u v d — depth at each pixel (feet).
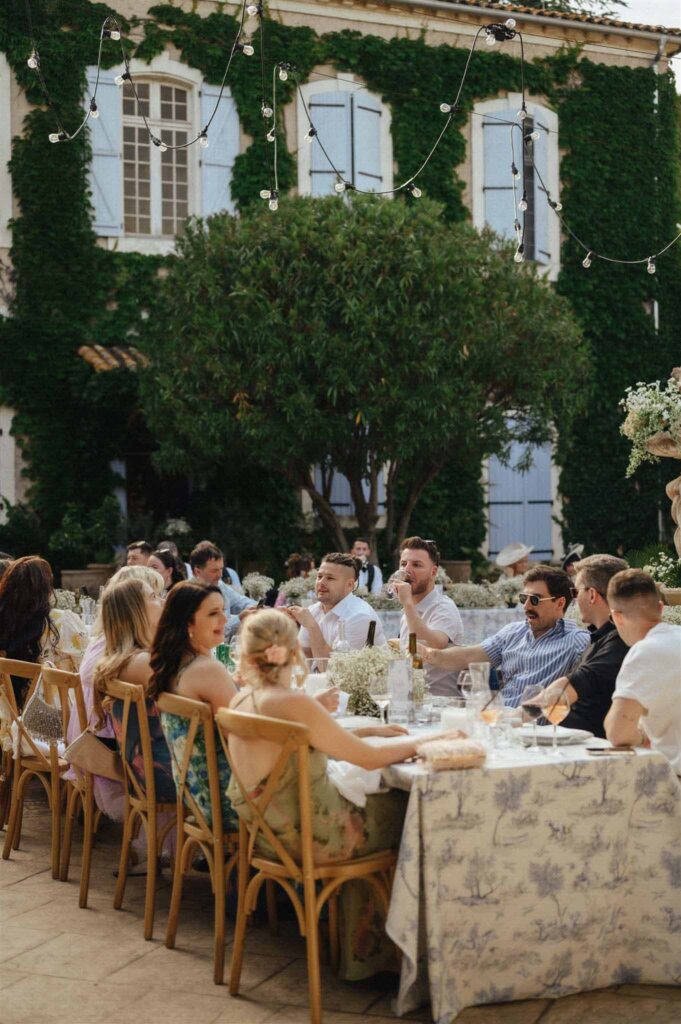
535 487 61.98
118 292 55.11
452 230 50.21
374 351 47.03
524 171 29.68
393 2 58.18
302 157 57.72
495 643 19.21
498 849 12.74
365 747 13.01
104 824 21.43
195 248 49.06
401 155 59.41
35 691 18.54
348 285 47.26
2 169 53.57
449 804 12.52
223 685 14.78
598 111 62.49
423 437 47.93
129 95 55.36
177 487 56.39
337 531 51.75
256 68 56.85
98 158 54.60
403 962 12.67
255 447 48.03
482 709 14.06
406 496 58.95
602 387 62.95
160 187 56.13
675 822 13.47
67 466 54.34
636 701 13.70
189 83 56.08
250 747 13.00
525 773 12.82
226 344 46.83
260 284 47.21
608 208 62.75
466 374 48.73
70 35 53.93
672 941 13.37
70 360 54.24
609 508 63.05
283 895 16.19
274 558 55.98
